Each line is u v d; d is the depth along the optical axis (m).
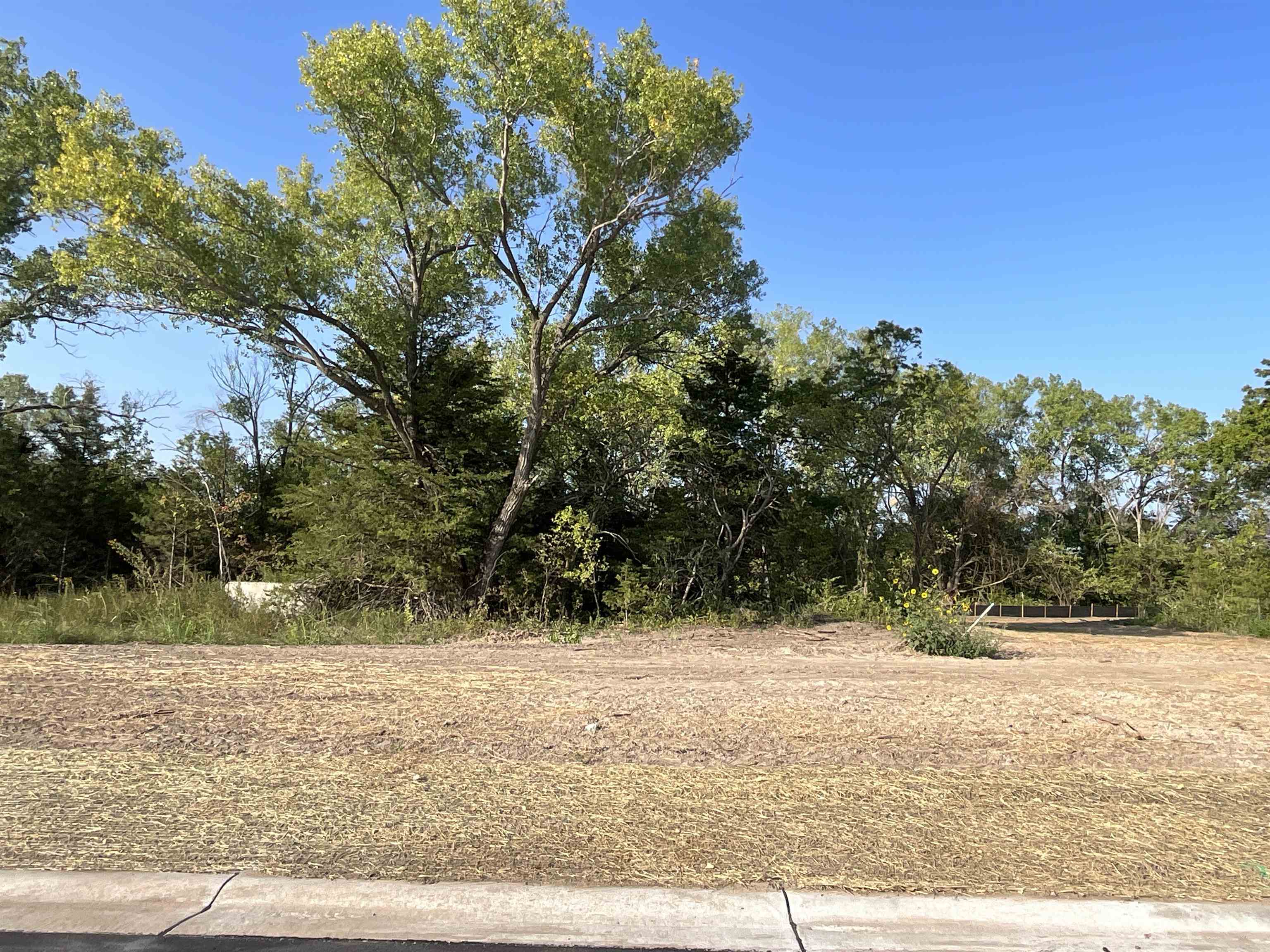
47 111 21.45
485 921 3.77
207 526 21.83
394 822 4.78
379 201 18.09
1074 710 7.57
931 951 3.56
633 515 19.66
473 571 17.38
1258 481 27.92
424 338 18.95
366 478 16.55
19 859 4.24
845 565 20.73
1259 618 19.50
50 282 22.64
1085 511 42.19
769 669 10.37
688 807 5.05
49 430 27.72
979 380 45.25
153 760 5.86
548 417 18.73
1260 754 6.27
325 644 13.11
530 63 14.85
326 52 15.39
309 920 3.78
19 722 6.79
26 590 23.78
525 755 6.08
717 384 19.28
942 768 5.86
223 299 15.30
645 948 3.58
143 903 3.91
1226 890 4.05
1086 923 3.78
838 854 4.41
